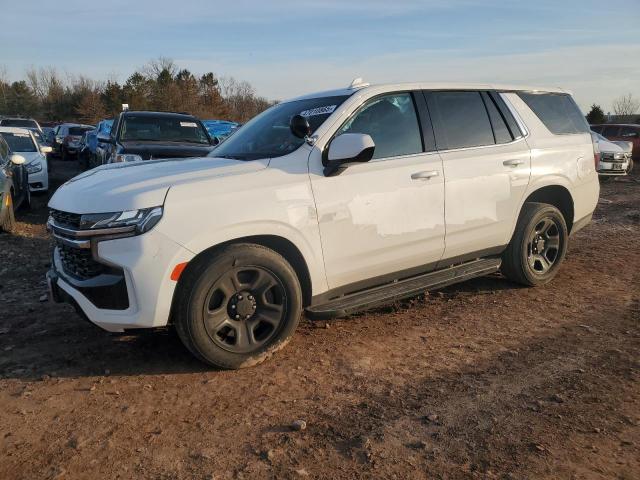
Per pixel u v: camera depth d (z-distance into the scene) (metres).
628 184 16.91
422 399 3.41
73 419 3.19
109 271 3.49
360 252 4.16
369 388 3.55
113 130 10.29
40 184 12.12
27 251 7.34
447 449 2.88
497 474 2.67
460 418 3.18
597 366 3.86
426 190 4.46
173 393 3.48
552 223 5.60
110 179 3.83
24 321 4.73
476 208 4.83
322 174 3.98
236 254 3.62
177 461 2.79
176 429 3.08
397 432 3.03
